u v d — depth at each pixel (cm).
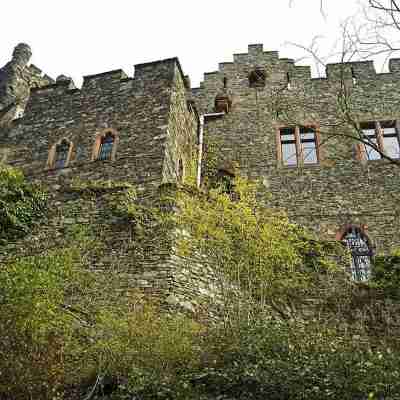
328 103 1955
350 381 728
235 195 1463
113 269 1050
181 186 1213
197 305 1027
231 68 2177
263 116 1973
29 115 1686
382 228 1606
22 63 2522
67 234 1153
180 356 772
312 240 1300
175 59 1638
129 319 819
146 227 1132
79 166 1464
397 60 2066
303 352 828
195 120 1895
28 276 778
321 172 1777
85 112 1614
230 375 732
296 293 1165
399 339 1088
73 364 751
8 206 1192
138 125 1499
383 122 1877
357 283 1209
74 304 894
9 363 709
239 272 1062
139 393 694
